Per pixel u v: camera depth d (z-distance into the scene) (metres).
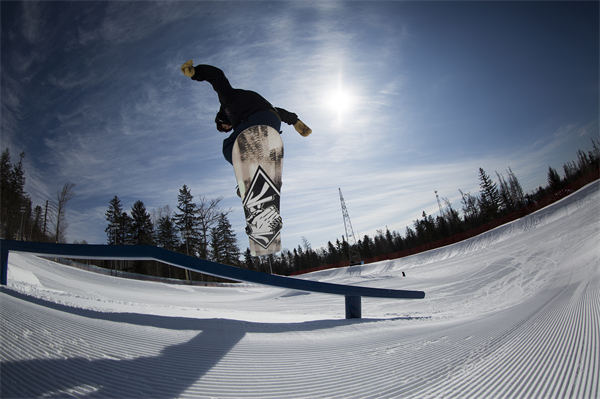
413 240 63.69
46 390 1.28
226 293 25.69
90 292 14.66
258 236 2.83
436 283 17.81
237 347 2.28
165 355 1.90
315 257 71.25
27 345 1.63
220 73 3.03
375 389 1.78
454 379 1.94
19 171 38.22
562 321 3.43
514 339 2.88
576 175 51.47
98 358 1.67
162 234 40.66
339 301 13.84
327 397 1.65
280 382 1.78
